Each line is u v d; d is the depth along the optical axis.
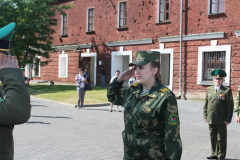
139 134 2.87
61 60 28.88
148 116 2.81
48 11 22.78
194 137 8.23
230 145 7.39
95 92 19.78
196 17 18.17
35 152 6.34
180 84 18.84
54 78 29.80
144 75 2.94
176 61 19.23
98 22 24.92
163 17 20.23
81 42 26.56
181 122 10.70
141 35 21.48
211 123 6.10
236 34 16.30
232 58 16.47
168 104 2.79
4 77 1.97
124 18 23.02
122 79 3.30
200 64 17.94
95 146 6.98
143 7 21.30
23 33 22.69
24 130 8.67
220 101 6.06
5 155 2.09
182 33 18.84
